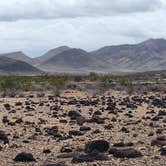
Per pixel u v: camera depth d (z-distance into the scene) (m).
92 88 64.69
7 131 22.91
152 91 64.31
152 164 14.85
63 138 20.41
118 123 26.17
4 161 15.91
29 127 24.42
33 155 16.94
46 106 37.31
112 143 19.14
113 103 39.72
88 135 21.47
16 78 64.38
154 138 20.39
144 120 27.86
